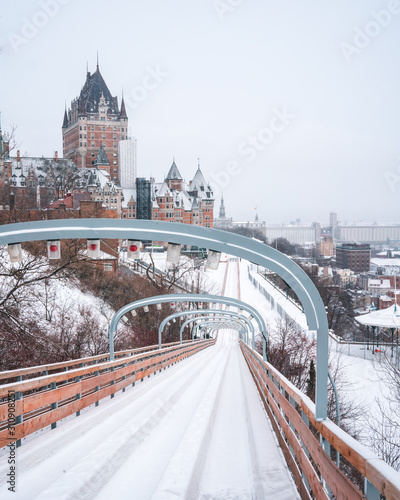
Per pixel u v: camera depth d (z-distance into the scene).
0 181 71.50
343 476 3.59
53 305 27.11
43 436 7.88
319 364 5.06
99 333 28.08
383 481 2.73
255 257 5.56
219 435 8.27
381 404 33.75
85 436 7.84
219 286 89.12
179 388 14.57
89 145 158.38
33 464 6.21
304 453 5.37
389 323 53.06
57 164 129.88
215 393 13.52
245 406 11.61
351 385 38.19
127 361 15.59
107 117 158.62
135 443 7.45
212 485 5.61
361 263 163.75
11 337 18.97
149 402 11.72
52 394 8.66
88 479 5.61
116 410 10.51
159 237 5.93
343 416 29.39
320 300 5.19
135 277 48.22
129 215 132.75
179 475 5.86
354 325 84.12
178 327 46.03
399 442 26.61
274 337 46.12
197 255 69.75
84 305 31.19
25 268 19.88
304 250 189.00
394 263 187.88
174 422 9.20
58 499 4.98
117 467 6.24
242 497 5.21
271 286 82.38
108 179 134.75
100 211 52.03
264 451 7.13
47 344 20.75
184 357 32.19
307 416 5.34
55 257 6.14
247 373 21.30
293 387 6.50
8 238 6.05
